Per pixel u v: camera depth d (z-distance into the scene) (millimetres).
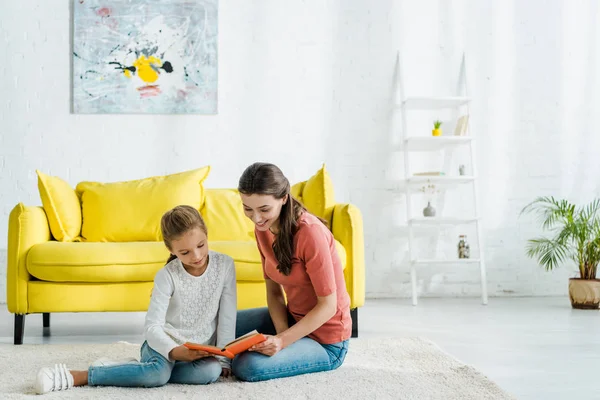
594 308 3859
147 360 1895
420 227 4492
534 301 4250
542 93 4559
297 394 1779
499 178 4539
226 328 1984
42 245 2791
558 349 2627
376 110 4484
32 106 4270
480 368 2273
